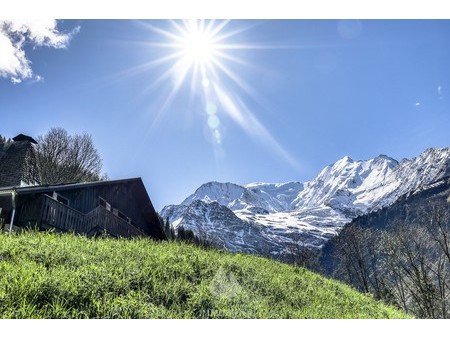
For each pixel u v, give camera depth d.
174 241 19.17
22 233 14.01
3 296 7.09
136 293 9.16
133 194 30.95
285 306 12.05
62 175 55.44
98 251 12.19
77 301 7.81
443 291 42.12
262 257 25.14
